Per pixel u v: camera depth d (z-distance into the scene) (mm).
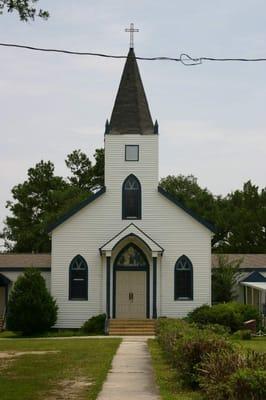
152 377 18391
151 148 41469
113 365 21375
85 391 15961
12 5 17656
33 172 81938
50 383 17438
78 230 40875
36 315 37906
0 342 32250
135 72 43156
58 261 40656
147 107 42781
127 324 38688
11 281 44438
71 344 30125
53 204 79938
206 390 13461
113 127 41688
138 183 41219
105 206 41031
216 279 46344
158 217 41094
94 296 40562
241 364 12578
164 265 40875
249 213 76312
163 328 26219
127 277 41125
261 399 11562
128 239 40938
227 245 75875
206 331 19781
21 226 80312
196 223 41188
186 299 40656
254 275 47406
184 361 16078
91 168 83062
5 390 16250
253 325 37281
